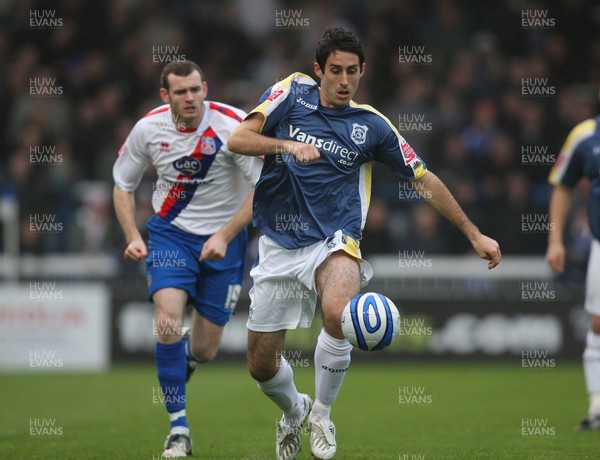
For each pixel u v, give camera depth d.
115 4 58.66
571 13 59.34
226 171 22.62
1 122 55.75
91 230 47.41
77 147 53.31
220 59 57.94
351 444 22.36
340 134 18.28
